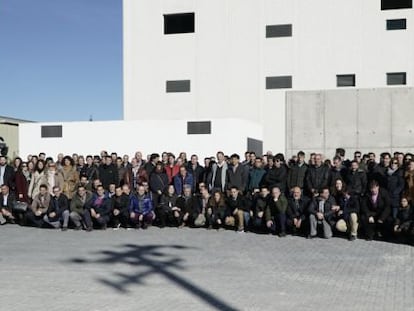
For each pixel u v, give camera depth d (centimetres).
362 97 1659
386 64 2841
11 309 617
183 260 927
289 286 729
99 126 2222
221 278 781
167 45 3120
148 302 645
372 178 1219
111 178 1466
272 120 2962
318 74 2909
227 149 2125
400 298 663
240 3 3017
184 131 2156
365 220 1162
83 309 615
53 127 2264
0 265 890
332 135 1677
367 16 2859
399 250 1034
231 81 3025
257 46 2991
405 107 1631
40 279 779
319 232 1238
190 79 3084
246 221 1299
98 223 1349
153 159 1480
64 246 1091
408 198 1134
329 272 823
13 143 3281
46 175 1452
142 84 3148
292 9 2945
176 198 1387
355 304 635
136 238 1199
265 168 1362
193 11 3078
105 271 834
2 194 1462
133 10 3166
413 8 2809
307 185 1261
